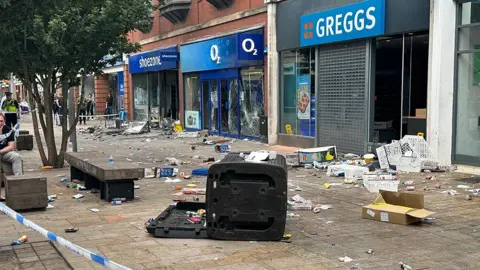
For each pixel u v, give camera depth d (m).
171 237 5.77
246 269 4.72
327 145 13.68
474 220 6.43
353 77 12.59
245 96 17.83
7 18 5.56
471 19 9.99
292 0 14.77
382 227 6.16
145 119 27.34
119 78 31.23
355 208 7.21
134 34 27.97
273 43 15.77
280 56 15.77
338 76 13.12
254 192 5.51
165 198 8.10
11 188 7.04
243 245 5.46
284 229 5.66
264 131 16.45
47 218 6.80
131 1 12.04
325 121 13.72
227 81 18.95
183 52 21.84
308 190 8.62
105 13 11.02
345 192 8.39
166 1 21.69
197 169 10.59
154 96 26.03
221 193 5.56
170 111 24.58
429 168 10.21
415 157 10.17
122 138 19.91
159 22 24.69
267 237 5.55
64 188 9.11
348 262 4.88
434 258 4.98
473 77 10.02
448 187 8.55
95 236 5.89
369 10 11.66
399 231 5.98
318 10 13.67
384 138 12.91
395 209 6.45
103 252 5.26
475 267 4.73
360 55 12.32
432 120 10.30
